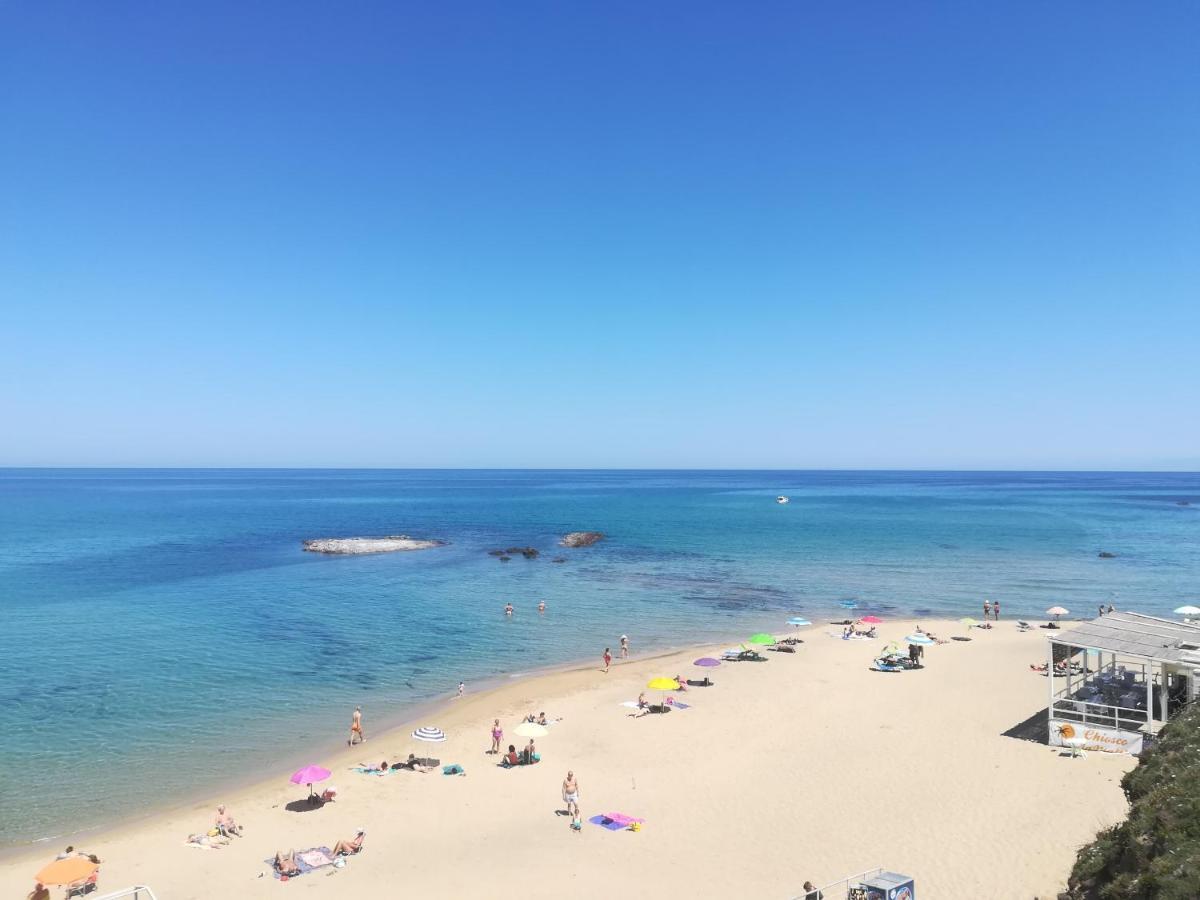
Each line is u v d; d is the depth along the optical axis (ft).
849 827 73.46
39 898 60.18
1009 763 86.53
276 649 146.30
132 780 87.76
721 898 61.21
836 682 125.29
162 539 329.31
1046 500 652.89
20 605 185.16
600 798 82.84
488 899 61.87
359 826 76.28
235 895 62.85
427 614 181.37
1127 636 93.61
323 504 586.04
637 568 256.52
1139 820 45.88
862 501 647.97
